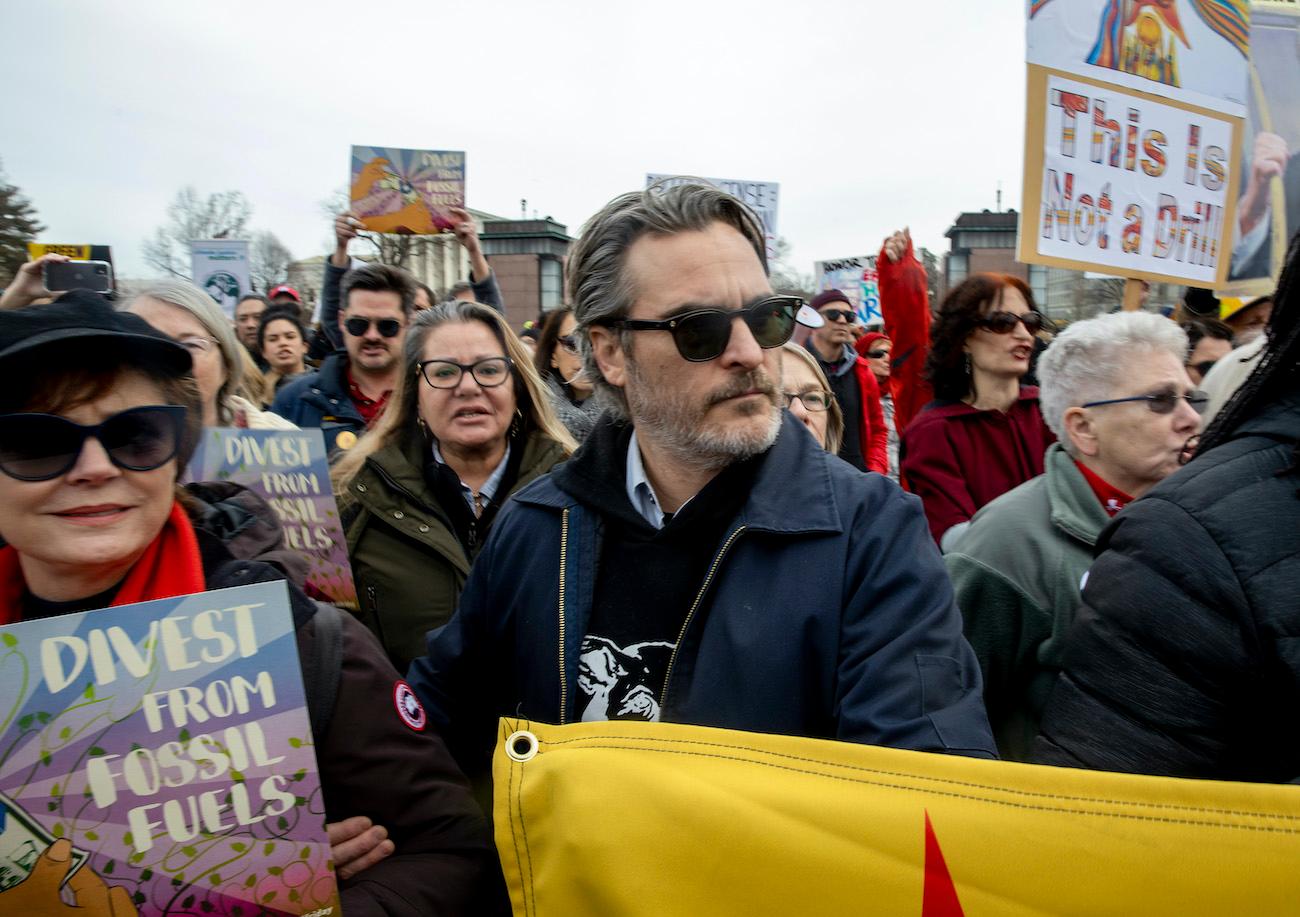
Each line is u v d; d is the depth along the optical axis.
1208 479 1.12
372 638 1.34
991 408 3.14
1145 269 3.29
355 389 4.02
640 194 1.46
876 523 1.33
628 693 1.42
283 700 1.08
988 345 3.05
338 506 2.56
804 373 2.98
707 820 1.08
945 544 2.67
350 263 5.68
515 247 36.81
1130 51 3.19
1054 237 3.11
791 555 1.34
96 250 3.68
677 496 1.52
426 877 1.22
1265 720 1.05
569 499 1.58
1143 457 1.90
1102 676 1.16
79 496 1.07
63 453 1.05
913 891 1.02
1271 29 3.94
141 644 1.01
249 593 1.08
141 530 1.13
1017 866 1.00
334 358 4.05
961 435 3.12
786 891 1.05
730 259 1.38
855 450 5.29
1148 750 1.10
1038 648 1.83
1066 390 2.01
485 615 1.65
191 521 1.33
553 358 4.33
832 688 1.29
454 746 1.69
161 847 0.99
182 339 2.37
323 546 2.02
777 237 6.82
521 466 2.71
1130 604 1.13
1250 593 1.02
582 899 1.11
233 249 9.02
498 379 2.57
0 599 1.18
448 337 2.57
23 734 0.95
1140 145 3.24
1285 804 0.98
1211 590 1.05
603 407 1.63
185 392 1.21
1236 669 1.04
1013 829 1.02
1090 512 1.86
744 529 1.36
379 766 1.24
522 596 1.55
